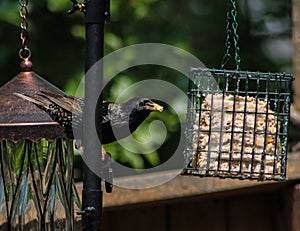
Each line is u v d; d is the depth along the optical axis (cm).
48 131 729
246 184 1008
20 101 743
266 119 852
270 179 847
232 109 855
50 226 778
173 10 1559
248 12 1578
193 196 1009
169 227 1049
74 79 1438
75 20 1456
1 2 1384
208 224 1053
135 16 1466
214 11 1583
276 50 1562
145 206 1023
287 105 862
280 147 859
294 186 1017
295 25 1103
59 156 784
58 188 783
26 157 775
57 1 1396
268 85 861
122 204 998
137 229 1044
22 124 723
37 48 1461
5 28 1471
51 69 1455
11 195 772
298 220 1015
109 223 1039
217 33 1577
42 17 1457
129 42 1461
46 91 766
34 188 775
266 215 1056
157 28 1512
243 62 1559
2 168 773
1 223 769
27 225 773
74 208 792
